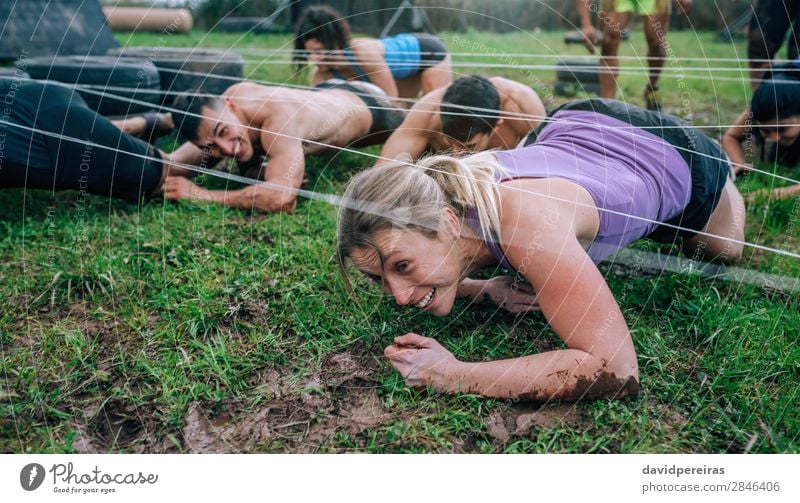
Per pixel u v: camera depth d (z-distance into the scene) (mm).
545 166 1334
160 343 1341
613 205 1287
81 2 2939
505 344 1334
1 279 1544
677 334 1394
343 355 1313
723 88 3023
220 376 1241
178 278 1522
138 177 1861
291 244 1662
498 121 1894
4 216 1849
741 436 1160
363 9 3387
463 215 1220
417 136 1876
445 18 3676
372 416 1182
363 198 1177
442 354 1211
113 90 2332
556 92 2863
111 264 1570
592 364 1132
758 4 2697
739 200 1703
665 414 1197
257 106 1997
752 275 1602
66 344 1334
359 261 1210
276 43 3410
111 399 1211
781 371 1294
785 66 2311
